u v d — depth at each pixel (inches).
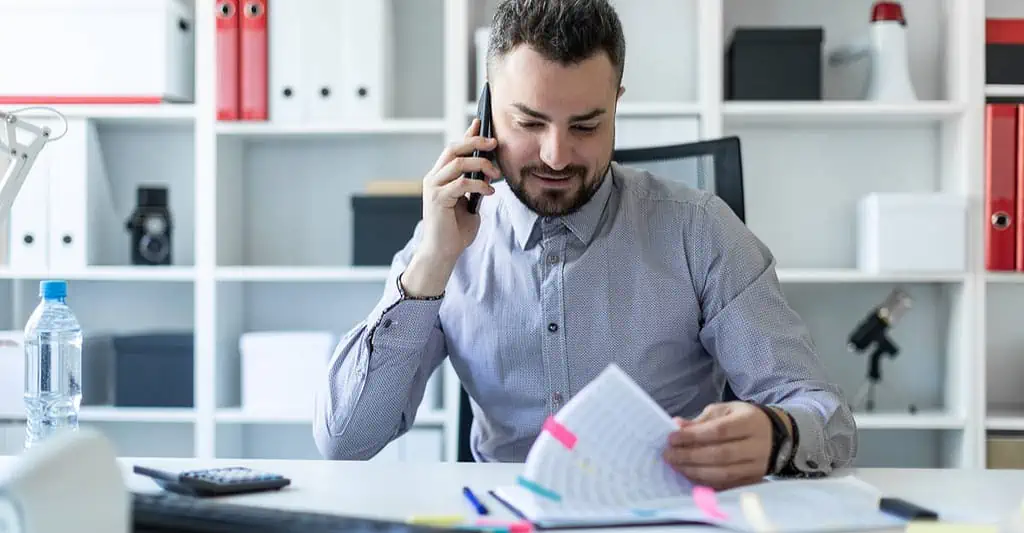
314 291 117.6
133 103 106.0
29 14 105.9
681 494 40.3
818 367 56.7
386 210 105.8
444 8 115.0
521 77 50.8
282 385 105.9
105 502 30.6
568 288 59.9
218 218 107.6
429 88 115.1
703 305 60.1
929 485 44.6
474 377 61.8
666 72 112.2
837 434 49.6
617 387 38.7
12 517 29.1
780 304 58.6
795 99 104.2
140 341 107.2
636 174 63.6
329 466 48.8
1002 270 101.2
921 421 102.2
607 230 60.8
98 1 105.3
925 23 111.7
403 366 56.7
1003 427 101.9
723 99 108.7
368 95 104.9
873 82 105.6
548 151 51.4
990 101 105.3
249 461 50.2
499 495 40.8
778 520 36.4
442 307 62.0
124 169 116.7
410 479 45.3
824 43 112.6
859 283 113.2
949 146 107.3
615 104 54.2
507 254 61.3
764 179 113.1
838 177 113.0
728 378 59.0
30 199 105.7
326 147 116.4
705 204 61.0
